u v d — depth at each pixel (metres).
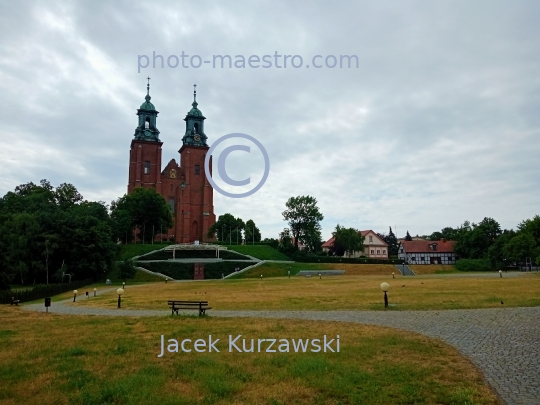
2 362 12.24
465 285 41.97
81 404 8.79
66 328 18.66
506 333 16.16
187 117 133.25
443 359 12.10
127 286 60.28
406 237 178.00
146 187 126.12
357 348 13.52
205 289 46.47
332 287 44.34
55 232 70.19
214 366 11.41
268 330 17.05
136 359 12.37
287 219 116.50
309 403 8.79
